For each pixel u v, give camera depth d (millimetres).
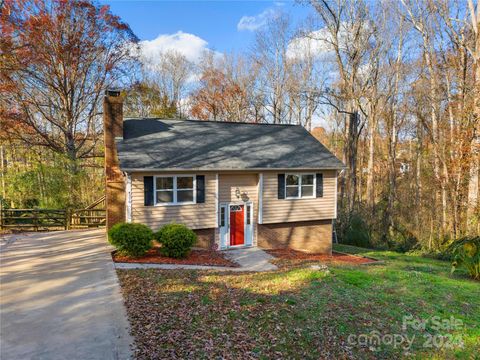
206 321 6223
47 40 22703
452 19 19375
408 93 26281
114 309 6816
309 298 7430
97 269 9797
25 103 23203
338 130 39719
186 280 8961
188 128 17312
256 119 38438
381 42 25250
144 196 13273
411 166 29438
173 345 5348
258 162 15195
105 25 24859
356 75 25359
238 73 38656
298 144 17984
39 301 7270
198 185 14289
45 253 11703
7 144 24312
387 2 24906
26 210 17125
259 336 5684
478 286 9492
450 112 19562
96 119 27312
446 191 20250
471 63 19281
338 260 14812
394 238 24234
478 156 17266
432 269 12914
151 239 11953
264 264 12852
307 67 34312
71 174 22500
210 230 14961
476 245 11203
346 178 28156
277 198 15953
